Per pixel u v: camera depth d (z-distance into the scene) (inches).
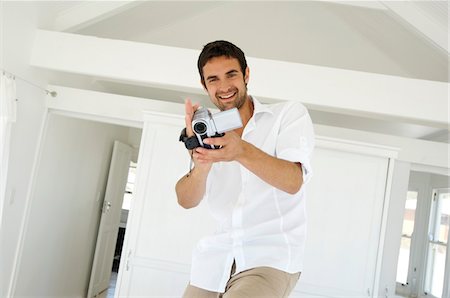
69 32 137.8
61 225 168.7
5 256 134.3
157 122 133.8
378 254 127.5
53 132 149.2
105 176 208.8
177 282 128.6
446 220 224.5
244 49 174.9
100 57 125.4
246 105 44.1
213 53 41.6
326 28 171.5
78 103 143.6
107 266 221.3
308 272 128.5
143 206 131.6
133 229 131.0
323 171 131.4
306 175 39.8
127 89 183.2
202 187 41.9
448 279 206.5
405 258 246.2
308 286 128.0
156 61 124.3
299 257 40.0
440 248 225.1
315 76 119.2
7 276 136.9
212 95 42.3
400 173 141.9
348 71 118.6
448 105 115.1
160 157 132.7
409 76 170.4
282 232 39.9
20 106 126.8
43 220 153.0
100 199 207.5
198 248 44.1
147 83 136.6
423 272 237.0
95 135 186.7
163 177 132.1
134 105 145.1
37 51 126.5
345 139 136.2
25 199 139.4
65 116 155.3
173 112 144.0
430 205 241.1
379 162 131.0
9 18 113.3
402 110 116.0
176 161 132.2
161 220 131.0
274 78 119.9
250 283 36.6
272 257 38.8
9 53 115.9
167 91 179.8
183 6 156.9
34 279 153.5
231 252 40.9
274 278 37.5
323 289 127.6
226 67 41.3
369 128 198.8
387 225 141.0
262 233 40.2
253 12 171.0
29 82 128.4
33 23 124.9
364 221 129.3
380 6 127.7
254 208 40.6
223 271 41.1
